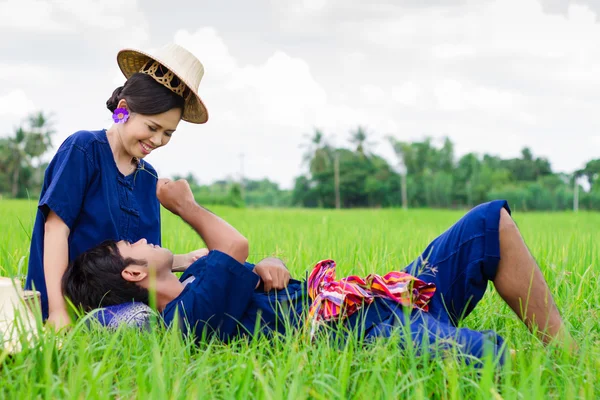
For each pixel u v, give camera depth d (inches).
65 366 95.8
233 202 3041.3
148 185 150.9
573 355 106.1
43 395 88.0
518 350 102.5
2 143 3284.9
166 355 98.7
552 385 96.8
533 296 114.4
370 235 323.0
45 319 133.7
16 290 109.5
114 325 116.5
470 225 118.3
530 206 3312.0
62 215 131.1
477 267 117.1
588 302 157.1
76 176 134.3
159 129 137.6
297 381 84.0
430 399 93.1
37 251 136.1
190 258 156.0
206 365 98.7
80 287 120.0
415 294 117.9
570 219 825.5
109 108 142.6
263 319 122.1
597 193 3302.2
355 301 114.3
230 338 120.8
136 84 135.1
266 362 98.7
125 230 142.1
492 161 4269.2
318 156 3713.1
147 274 121.1
